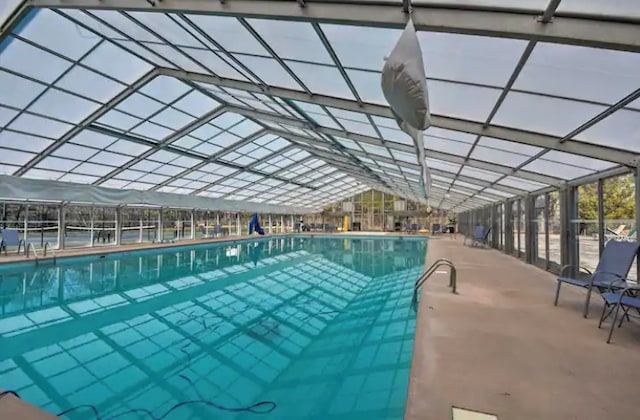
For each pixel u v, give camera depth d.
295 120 8.76
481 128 4.63
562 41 2.28
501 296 5.30
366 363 4.01
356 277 9.66
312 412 3.04
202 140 11.56
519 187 8.75
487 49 2.77
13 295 7.27
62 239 12.45
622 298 3.49
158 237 16.77
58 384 3.55
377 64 3.95
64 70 6.89
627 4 1.99
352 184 25.94
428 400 2.25
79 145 9.66
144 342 4.71
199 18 4.08
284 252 15.89
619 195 5.00
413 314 5.94
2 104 7.31
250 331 5.15
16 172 10.16
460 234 26.42
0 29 5.07
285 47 4.14
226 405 3.17
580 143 4.27
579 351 3.07
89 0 3.95
